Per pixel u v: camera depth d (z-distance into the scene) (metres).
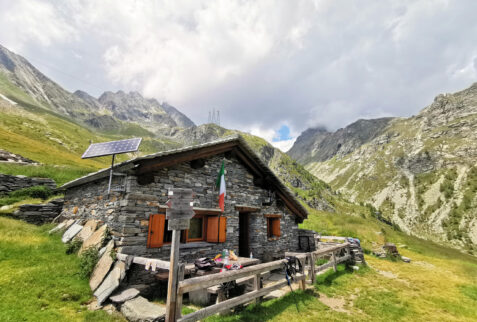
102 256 6.84
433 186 159.38
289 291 7.50
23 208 12.45
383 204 173.75
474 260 19.89
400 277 10.20
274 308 6.14
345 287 8.37
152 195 7.71
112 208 7.84
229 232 9.93
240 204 10.77
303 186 130.25
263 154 174.12
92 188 10.02
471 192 133.12
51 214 13.24
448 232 114.12
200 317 4.51
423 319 6.19
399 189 179.62
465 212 122.31
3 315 4.43
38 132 82.38
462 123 197.50
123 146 8.27
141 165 7.31
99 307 5.35
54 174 21.97
